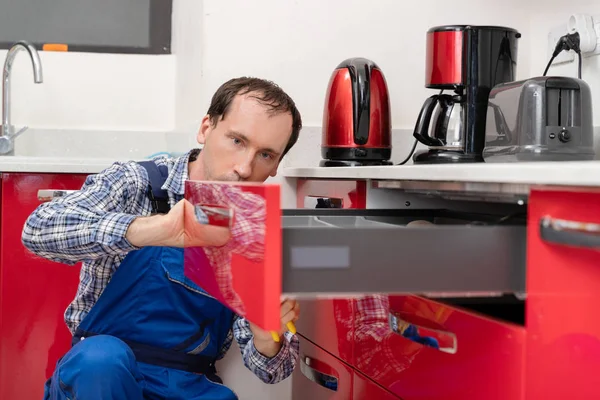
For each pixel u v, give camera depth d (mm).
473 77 1611
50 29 2688
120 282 1419
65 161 2125
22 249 2084
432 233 879
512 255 897
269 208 810
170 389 1414
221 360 2033
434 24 2193
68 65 2633
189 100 2273
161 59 2693
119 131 2635
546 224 850
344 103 1854
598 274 873
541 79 1371
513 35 1647
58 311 2102
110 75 2662
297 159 2123
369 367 1296
